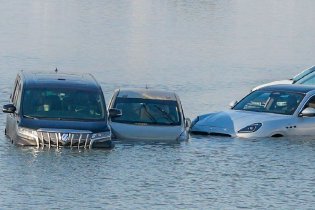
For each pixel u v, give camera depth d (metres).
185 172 43.72
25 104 48.38
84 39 103.00
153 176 42.47
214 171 44.28
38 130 47.16
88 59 86.75
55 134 47.09
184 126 52.16
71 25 117.12
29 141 47.25
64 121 47.81
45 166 43.31
